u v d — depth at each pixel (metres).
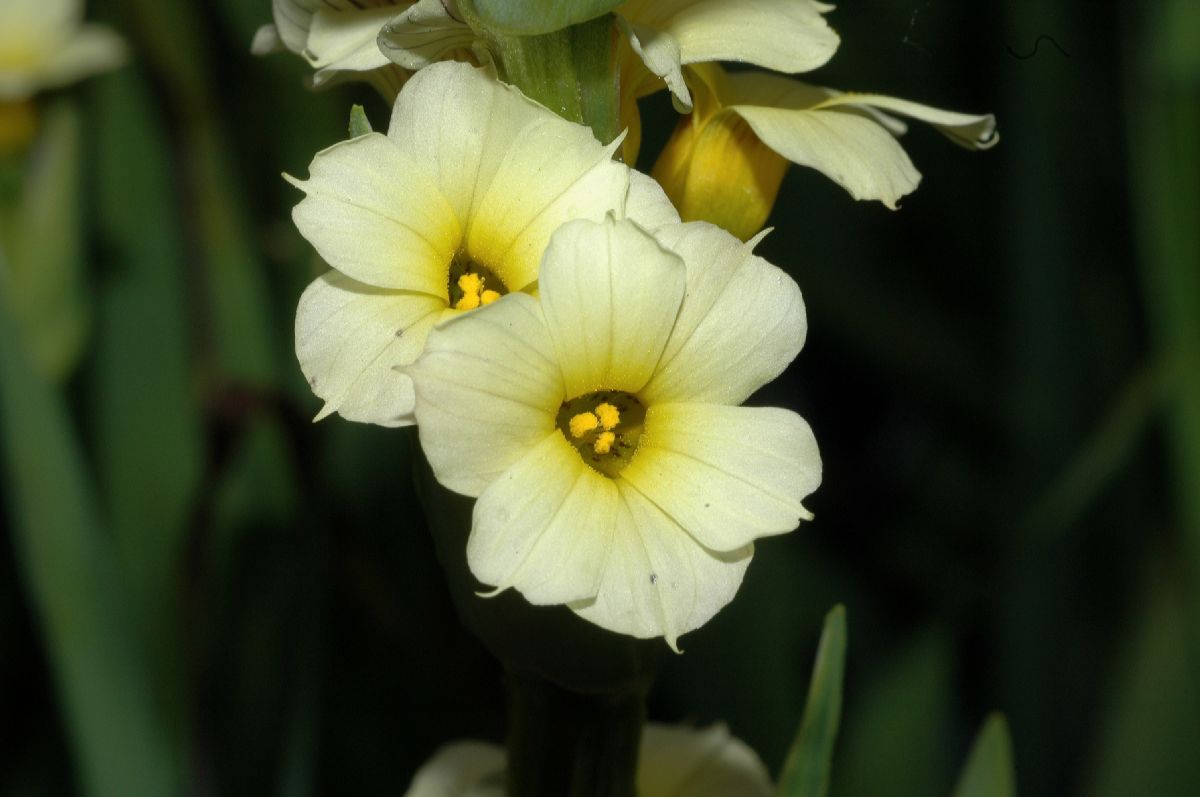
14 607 0.39
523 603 0.23
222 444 0.31
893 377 0.45
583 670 0.23
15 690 0.39
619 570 0.22
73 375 0.39
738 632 0.36
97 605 0.30
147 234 0.38
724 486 0.22
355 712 0.39
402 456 0.40
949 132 0.24
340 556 0.38
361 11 0.23
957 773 0.40
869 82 0.43
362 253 0.22
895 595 0.46
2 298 0.30
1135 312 0.38
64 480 0.30
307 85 0.24
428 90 0.22
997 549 0.41
